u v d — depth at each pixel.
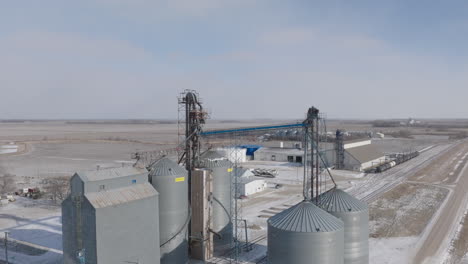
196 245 37.91
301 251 25.20
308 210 27.09
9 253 39.97
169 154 52.94
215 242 40.44
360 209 31.00
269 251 27.27
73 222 27.75
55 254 39.81
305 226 25.66
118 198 28.22
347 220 30.50
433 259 37.31
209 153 42.91
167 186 34.06
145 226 30.31
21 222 51.72
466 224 49.31
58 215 55.31
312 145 37.19
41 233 46.88
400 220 50.97
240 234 45.75
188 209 36.81
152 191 31.38
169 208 34.25
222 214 40.84
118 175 29.28
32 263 37.38
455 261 36.81
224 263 37.06
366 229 31.50
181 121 40.34
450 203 61.38
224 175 40.97
